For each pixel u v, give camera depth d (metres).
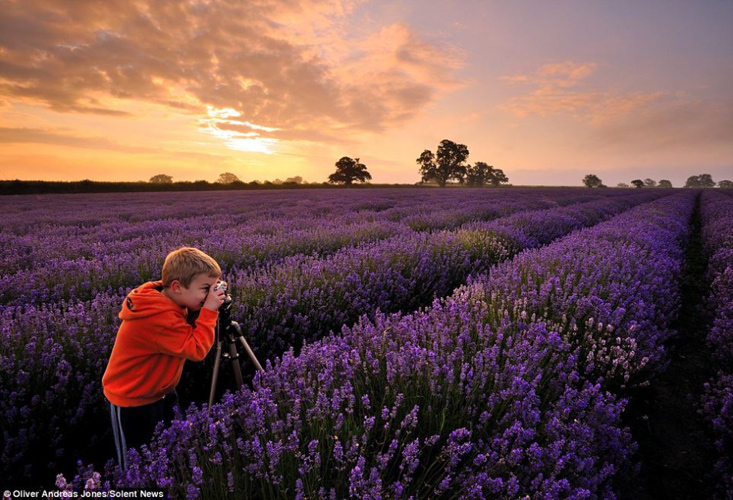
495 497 1.76
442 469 1.90
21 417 2.45
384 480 1.86
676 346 4.45
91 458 2.63
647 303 4.24
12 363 2.58
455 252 6.68
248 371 3.45
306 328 3.89
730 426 2.68
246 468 1.70
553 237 10.47
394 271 5.34
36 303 4.41
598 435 2.18
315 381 2.26
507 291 4.09
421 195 32.72
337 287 4.62
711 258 7.75
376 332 2.97
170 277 2.00
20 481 2.36
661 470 2.61
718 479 2.41
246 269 6.12
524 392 2.18
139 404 2.00
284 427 1.98
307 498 1.63
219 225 11.56
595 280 4.32
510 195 33.22
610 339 3.14
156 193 40.53
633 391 3.38
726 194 43.06
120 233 9.84
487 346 2.87
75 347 2.94
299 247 7.39
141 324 1.88
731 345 3.78
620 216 14.21
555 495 1.64
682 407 3.29
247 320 3.63
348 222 12.49
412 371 2.46
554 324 3.28
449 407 2.26
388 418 2.12
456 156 103.56
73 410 2.65
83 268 5.30
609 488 1.99
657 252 6.96
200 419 1.91
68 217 14.70
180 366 2.12
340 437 1.98
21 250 7.33
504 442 1.86
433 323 3.20
